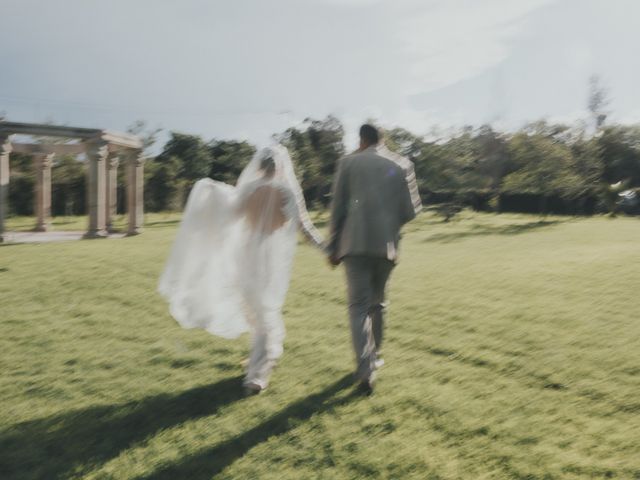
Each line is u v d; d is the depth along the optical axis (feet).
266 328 13.55
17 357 16.22
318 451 10.13
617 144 146.10
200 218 14.29
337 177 14.07
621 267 30.55
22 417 11.88
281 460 9.84
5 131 61.52
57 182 109.60
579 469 9.20
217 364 15.39
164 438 10.79
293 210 13.93
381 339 15.15
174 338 18.26
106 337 18.51
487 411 11.75
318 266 37.81
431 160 109.81
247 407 12.25
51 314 22.16
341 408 12.07
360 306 13.55
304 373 14.52
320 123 115.03
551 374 13.93
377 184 13.62
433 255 44.75
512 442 10.27
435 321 20.47
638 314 19.85
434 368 14.85
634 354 15.15
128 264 37.24
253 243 13.66
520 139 110.32
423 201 140.15
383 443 10.36
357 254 13.52
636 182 148.66
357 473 9.31
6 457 10.14
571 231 69.67
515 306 22.36
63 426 11.42
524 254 42.68
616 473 9.03
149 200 115.55
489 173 124.77
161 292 14.52
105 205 72.08
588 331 17.84
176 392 13.25
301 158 111.14
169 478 9.34
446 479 9.03
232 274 14.29
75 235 70.54
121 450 10.33
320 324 20.34
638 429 10.62
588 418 11.25
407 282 30.12
